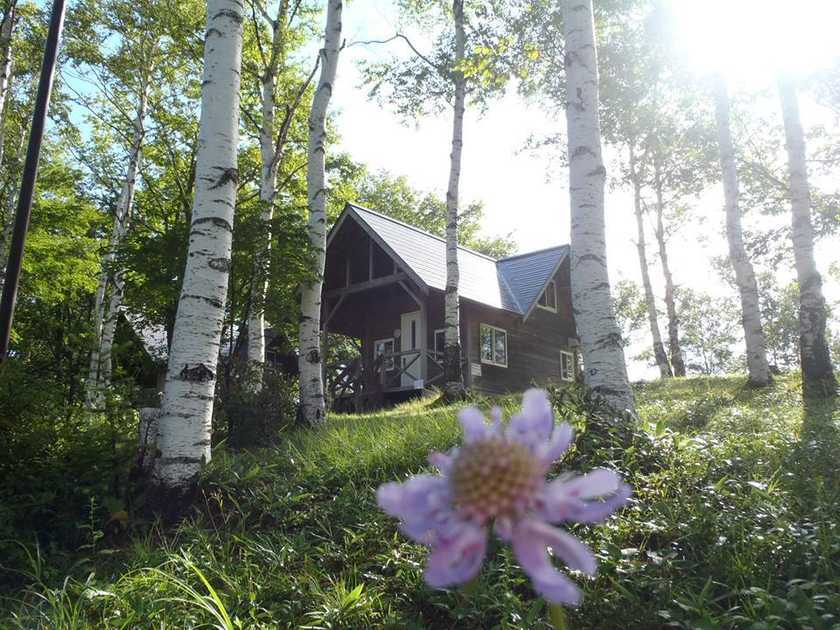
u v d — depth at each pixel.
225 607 3.46
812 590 2.97
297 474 5.75
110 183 18.25
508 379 20.02
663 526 3.71
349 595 3.38
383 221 19.42
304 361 10.23
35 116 6.76
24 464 4.99
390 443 6.26
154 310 10.80
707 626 2.62
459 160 13.53
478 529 0.85
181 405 5.55
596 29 14.99
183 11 14.79
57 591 3.64
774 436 5.98
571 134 6.59
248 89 16.42
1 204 16.25
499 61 9.85
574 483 0.89
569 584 0.79
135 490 5.39
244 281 9.81
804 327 10.80
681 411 8.86
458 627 3.32
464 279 19.08
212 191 6.04
